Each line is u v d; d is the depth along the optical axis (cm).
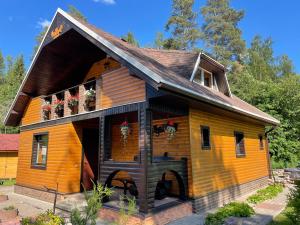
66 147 972
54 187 987
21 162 1247
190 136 795
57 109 1068
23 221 596
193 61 955
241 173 1094
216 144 936
